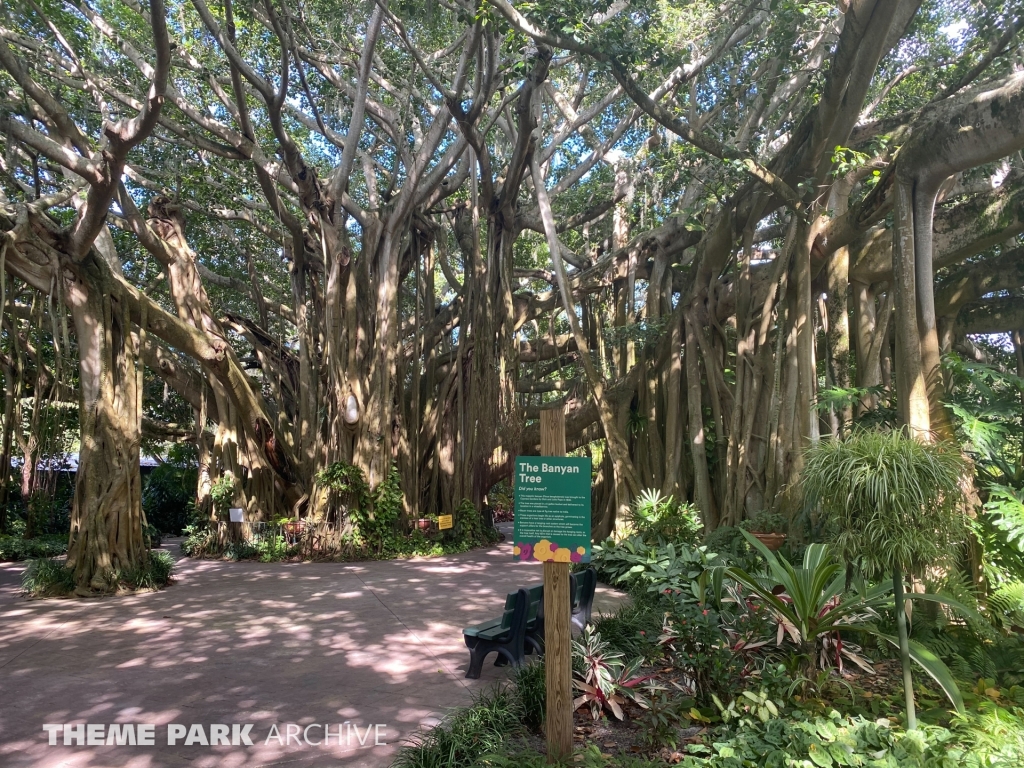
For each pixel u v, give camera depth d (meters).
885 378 11.21
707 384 13.94
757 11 12.05
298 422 16.33
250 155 13.38
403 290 18.86
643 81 13.91
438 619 7.93
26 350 14.89
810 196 10.65
